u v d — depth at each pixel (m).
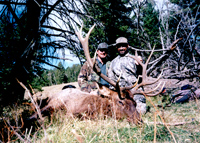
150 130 2.27
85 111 2.95
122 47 3.99
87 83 3.84
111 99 3.13
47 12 6.54
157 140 2.05
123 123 2.79
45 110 2.99
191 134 2.11
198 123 2.49
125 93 3.08
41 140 2.04
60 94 3.25
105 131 2.33
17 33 6.17
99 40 8.00
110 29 7.89
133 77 3.82
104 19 7.88
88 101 3.08
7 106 4.25
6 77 5.89
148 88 5.89
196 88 5.08
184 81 6.36
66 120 2.67
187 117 2.88
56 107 3.08
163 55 5.51
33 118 2.73
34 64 6.07
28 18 6.21
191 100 4.28
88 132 2.28
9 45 5.89
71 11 7.10
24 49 5.91
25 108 3.83
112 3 7.18
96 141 2.06
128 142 2.03
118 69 3.90
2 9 6.01
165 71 6.75
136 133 2.27
